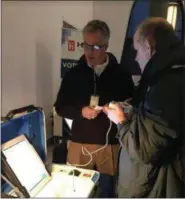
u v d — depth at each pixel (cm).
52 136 219
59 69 290
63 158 183
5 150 109
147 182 119
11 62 208
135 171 121
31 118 132
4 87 198
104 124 166
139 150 111
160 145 110
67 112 171
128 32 258
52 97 281
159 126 109
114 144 168
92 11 314
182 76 111
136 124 114
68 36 269
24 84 230
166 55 115
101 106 162
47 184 125
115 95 169
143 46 124
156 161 114
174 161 115
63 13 284
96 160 169
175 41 118
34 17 240
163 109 109
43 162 134
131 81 179
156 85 112
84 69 173
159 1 240
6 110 201
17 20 213
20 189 108
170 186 116
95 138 167
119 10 300
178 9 226
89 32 163
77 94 173
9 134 117
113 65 175
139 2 256
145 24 125
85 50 168
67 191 119
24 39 226
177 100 110
